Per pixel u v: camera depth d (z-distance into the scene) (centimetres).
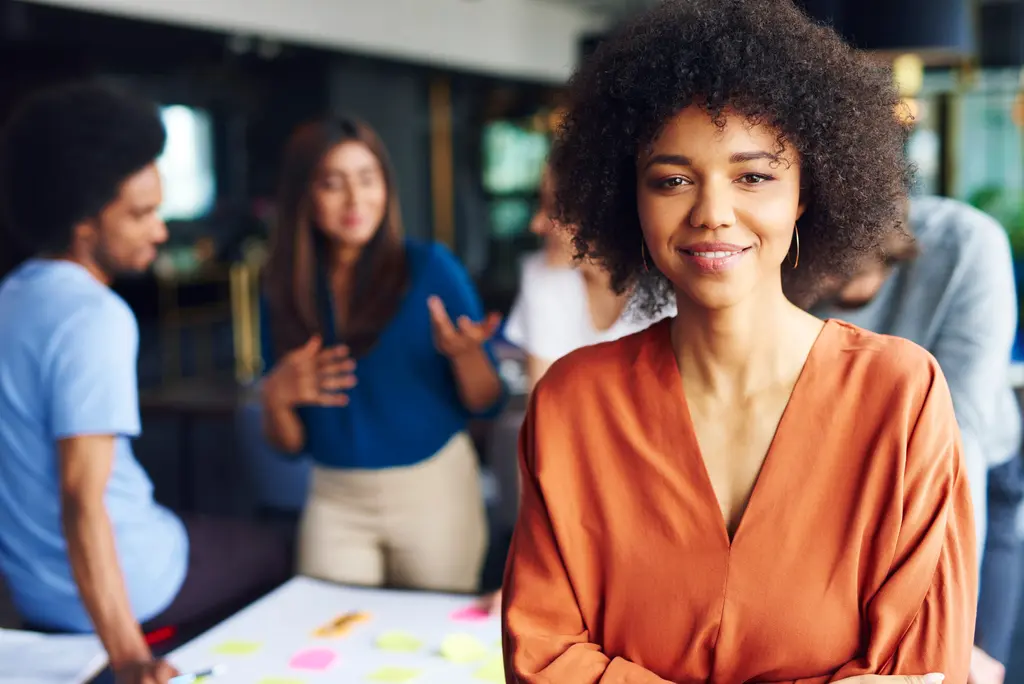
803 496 94
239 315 873
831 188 97
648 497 98
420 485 241
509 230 1134
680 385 99
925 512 93
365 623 168
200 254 1107
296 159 241
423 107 1038
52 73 809
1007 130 708
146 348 1018
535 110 1106
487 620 168
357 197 235
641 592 98
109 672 158
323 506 247
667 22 95
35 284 166
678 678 98
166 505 529
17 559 175
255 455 374
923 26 190
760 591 94
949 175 715
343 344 243
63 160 163
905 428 92
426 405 240
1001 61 680
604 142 100
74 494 158
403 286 241
